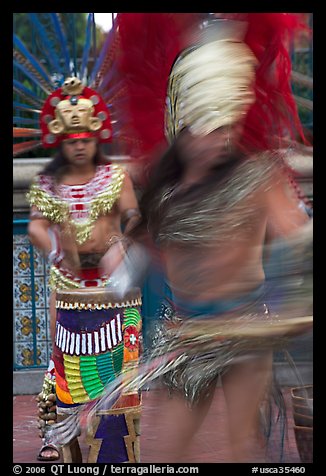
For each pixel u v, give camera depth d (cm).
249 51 485
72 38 960
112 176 605
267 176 463
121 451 559
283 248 468
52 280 619
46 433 651
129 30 542
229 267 465
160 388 485
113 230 613
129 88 552
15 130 800
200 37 488
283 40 522
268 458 481
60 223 609
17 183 988
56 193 612
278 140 523
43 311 1006
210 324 465
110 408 555
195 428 476
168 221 474
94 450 560
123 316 575
